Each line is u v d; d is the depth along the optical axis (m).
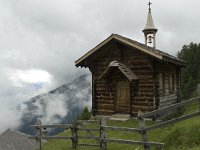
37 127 16.50
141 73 22.77
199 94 13.95
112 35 22.86
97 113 24.86
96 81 25.03
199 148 11.70
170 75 26.12
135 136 17.44
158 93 22.28
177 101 27.91
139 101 22.86
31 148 27.95
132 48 23.05
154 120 21.67
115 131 19.30
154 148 13.30
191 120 15.17
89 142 17.12
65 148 16.17
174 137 13.39
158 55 21.02
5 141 29.94
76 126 15.77
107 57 24.44
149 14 29.77
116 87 24.08
